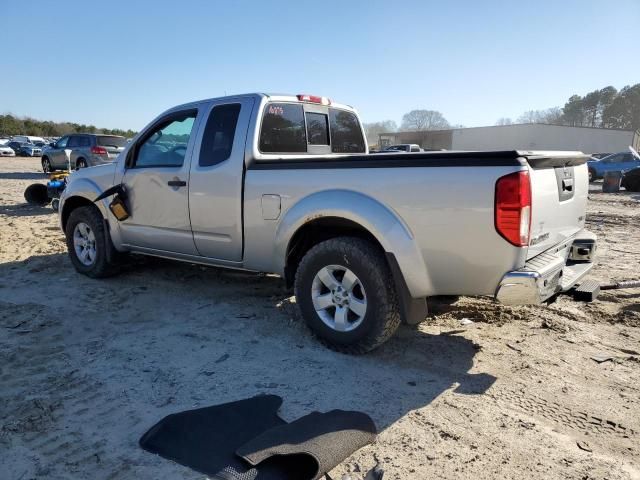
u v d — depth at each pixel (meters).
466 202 3.30
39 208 12.00
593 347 4.10
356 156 3.73
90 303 5.11
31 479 2.51
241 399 3.27
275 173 4.16
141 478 2.52
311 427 2.85
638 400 3.29
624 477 2.56
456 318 4.73
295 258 4.33
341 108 5.66
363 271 3.69
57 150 20.81
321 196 3.86
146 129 5.23
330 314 4.03
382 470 2.50
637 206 14.90
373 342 3.77
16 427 2.93
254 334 4.33
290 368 3.71
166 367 3.72
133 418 3.05
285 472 2.52
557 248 3.88
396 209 3.55
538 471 2.60
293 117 4.93
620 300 5.27
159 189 5.01
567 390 3.41
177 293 5.45
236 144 4.43
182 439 2.80
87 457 2.68
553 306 5.05
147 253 5.40
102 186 5.60
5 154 40.97
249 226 4.37
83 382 3.48
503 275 3.29
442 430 2.95
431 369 3.71
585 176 4.32
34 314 4.76
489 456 2.71
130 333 4.36
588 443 2.84
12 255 7.12
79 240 6.04
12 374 3.60
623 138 58.53
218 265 4.79
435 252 3.45
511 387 3.45
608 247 8.35
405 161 3.52
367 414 3.10
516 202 3.16
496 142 61.94
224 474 2.51
